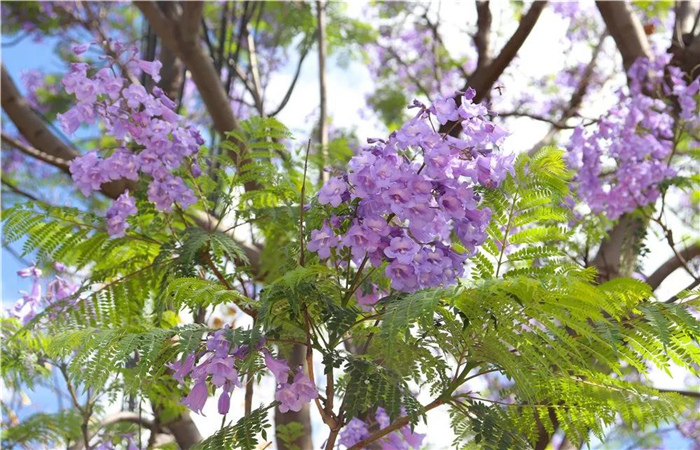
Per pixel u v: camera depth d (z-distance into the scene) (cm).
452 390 218
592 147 407
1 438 372
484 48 523
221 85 478
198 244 259
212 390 229
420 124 202
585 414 222
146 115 271
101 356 192
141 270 294
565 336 192
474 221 210
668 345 176
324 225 214
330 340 207
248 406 247
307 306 212
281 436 324
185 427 413
